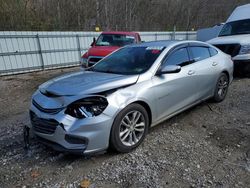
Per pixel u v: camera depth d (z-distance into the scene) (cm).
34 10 2078
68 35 1444
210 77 514
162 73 395
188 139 396
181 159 338
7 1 1852
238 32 912
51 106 329
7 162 339
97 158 343
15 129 456
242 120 468
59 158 346
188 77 446
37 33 1314
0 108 620
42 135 338
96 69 446
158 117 399
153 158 342
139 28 3089
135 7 3128
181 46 459
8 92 826
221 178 296
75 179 301
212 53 546
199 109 531
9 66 1234
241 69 826
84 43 1533
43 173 314
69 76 407
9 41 1216
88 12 2588
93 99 319
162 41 484
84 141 315
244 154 347
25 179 303
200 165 324
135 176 304
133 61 425
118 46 943
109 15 2888
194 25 3662
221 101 582
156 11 3397
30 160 343
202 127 442
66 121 313
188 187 282
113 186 287
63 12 2394
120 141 342
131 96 347
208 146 372
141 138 372
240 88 708
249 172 307
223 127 439
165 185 286
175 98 423
